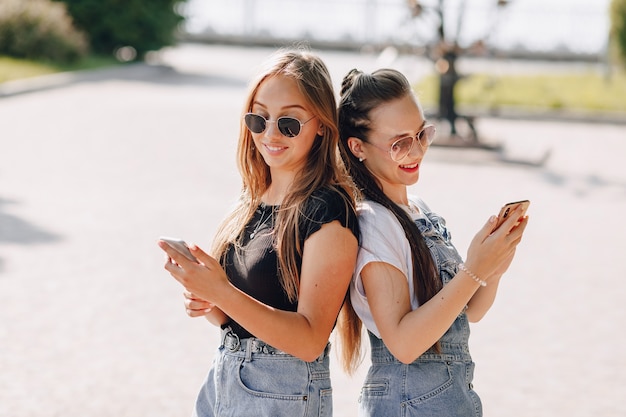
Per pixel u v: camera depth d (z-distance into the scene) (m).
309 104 2.45
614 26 22.55
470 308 2.68
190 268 2.26
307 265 2.38
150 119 14.12
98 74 20.50
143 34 25.38
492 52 12.83
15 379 4.43
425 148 2.52
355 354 2.70
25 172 9.66
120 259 6.57
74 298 5.67
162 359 4.77
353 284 2.49
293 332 2.32
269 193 2.59
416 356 2.37
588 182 10.56
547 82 21.92
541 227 8.12
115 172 9.90
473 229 7.86
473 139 12.52
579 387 4.56
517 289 6.20
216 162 10.74
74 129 12.80
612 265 6.90
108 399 4.25
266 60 2.52
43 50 20.91
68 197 8.58
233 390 2.46
